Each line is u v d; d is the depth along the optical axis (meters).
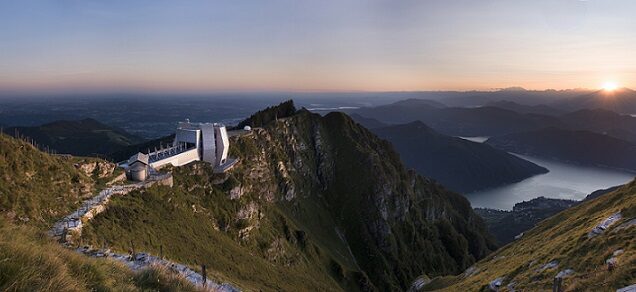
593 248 35.09
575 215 64.44
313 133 187.88
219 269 64.88
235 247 84.38
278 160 150.38
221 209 95.00
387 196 177.00
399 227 178.38
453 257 196.38
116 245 46.75
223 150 114.69
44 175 49.34
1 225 15.05
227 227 92.38
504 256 68.25
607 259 30.75
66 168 55.91
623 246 31.02
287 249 110.19
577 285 28.45
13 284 8.59
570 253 37.59
